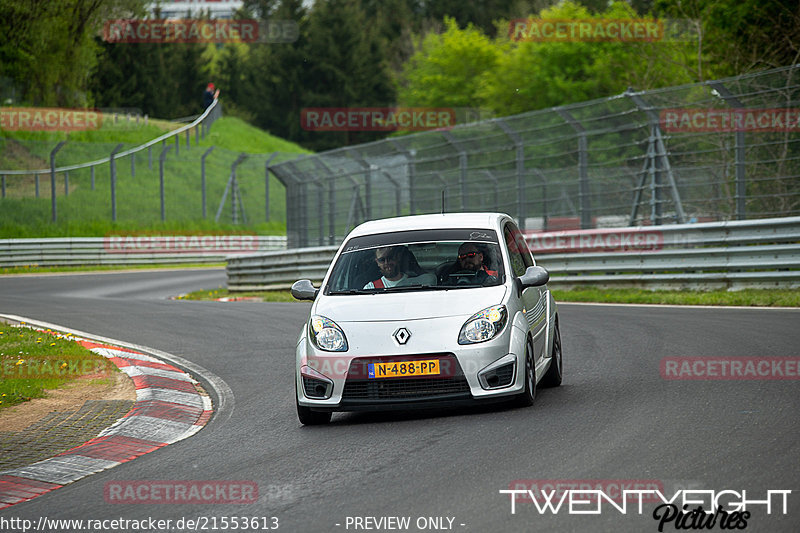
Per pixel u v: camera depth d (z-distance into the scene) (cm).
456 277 2955
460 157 8756
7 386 3512
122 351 4519
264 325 5716
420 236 3119
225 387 3697
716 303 5472
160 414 3105
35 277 11850
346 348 2728
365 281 2998
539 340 3000
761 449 2083
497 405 2864
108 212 16200
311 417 2841
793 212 6675
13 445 2698
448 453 2273
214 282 10844
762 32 11075
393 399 2686
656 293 6147
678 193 7088
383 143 9456
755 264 5816
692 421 2419
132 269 13625
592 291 6569
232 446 2622
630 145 7375
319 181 10700
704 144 7069
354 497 1952
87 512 2006
